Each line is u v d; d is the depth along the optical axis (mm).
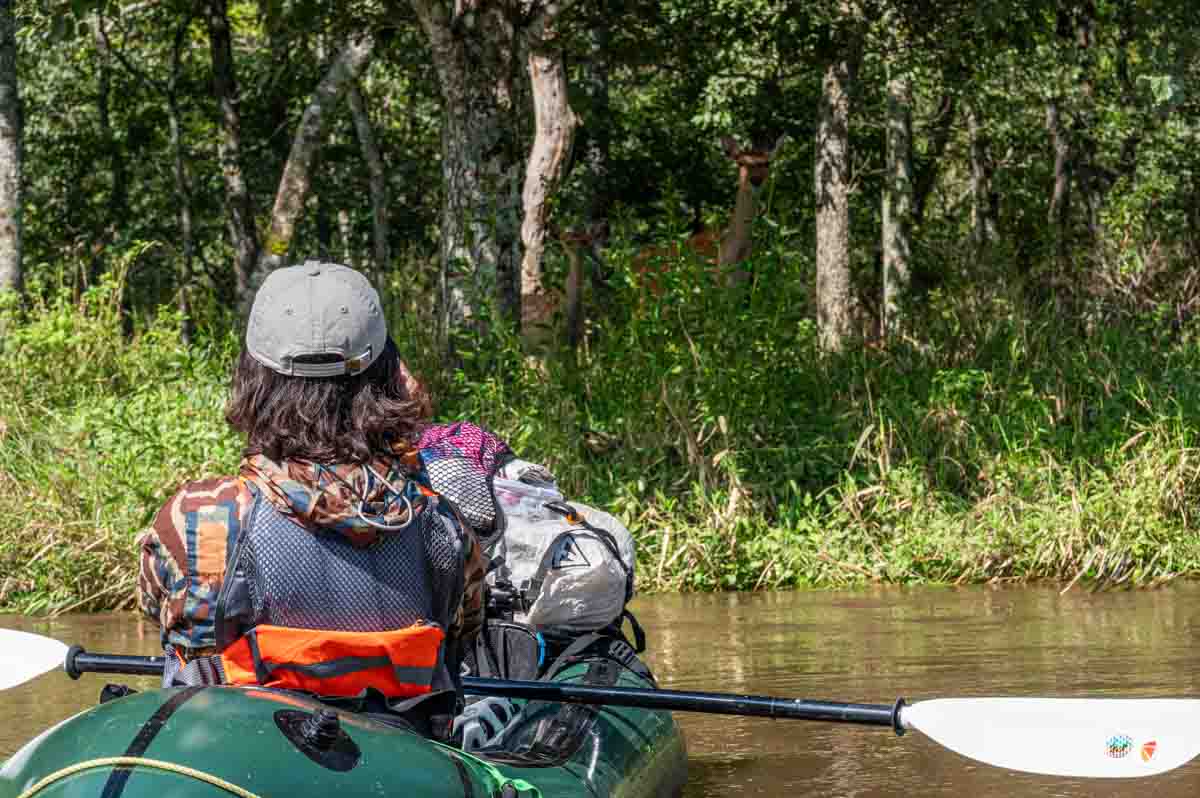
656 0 14984
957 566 9594
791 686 5781
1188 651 6477
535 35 11477
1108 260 14672
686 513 9859
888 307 13281
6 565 9102
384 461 2705
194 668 2662
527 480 4398
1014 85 21797
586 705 3771
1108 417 10914
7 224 13977
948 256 14148
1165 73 13234
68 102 26094
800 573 9609
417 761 2488
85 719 2449
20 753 2455
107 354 12672
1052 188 26922
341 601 2633
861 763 4637
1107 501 9750
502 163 11312
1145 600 8422
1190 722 3242
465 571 2828
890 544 9820
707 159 25016
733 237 10906
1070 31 20547
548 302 11297
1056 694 5516
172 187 26453
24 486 9688
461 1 11172
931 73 19734
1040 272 15336
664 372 10172
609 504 9633
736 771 4539
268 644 2609
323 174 25250
